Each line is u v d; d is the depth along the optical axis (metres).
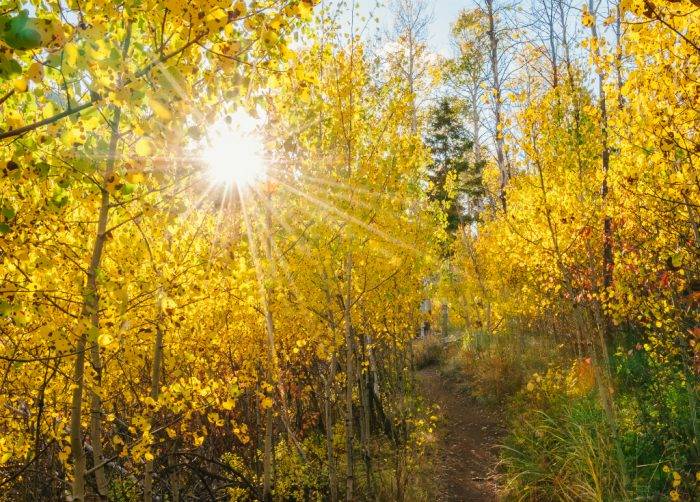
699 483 4.74
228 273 3.93
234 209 4.17
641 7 2.97
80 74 2.34
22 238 2.69
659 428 5.74
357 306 6.97
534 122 5.86
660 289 5.68
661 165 4.13
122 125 3.08
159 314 3.86
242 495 6.63
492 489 7.36
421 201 7.34
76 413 3.18
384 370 10.64
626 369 7.70
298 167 4.80
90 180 2.61
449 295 15.85
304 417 9.65
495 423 9.97
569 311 10.96
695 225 4.13
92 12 2.29
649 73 3.71
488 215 14.55
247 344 6.25
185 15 2.21
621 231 6.06
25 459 4.27
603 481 5.61
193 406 3.78
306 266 5.47
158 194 3.47
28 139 2.35
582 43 4.34
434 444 8.83
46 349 3.74
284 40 2.65
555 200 6.09
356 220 5.12
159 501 6.62
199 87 2.76
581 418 6.87
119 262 3.41
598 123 5.49
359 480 7.81
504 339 13.65
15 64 1.66
